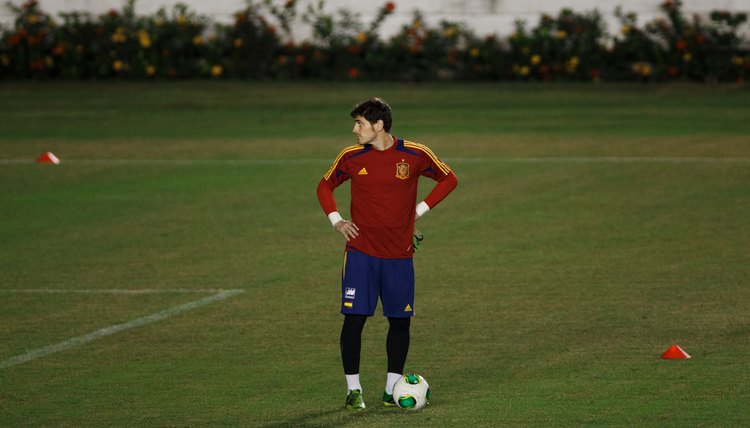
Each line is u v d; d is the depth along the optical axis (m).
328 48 106.56
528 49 104.44
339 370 30.17
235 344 32.72
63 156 71.12
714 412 26.11
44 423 26.08
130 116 88.25
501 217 51.31
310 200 56.38
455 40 105.56
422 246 45.75
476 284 39.56
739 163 65.06
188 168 66.31
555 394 27.72
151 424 25.92
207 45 107.50
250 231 49.31
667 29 103.69
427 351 31.75
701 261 42.41
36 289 39.62
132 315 36.09
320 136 78.00
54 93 100.12
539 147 72.19
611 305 36.41
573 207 53.38
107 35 107.81
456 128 80.88
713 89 98.88
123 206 55.34
